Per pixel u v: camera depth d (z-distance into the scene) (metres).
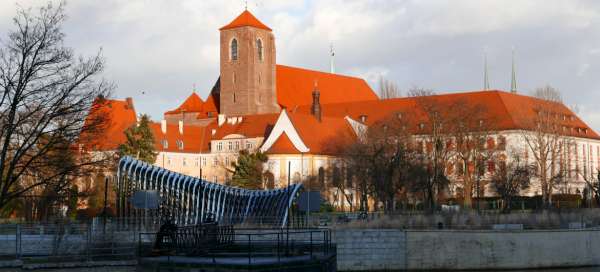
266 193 98.88
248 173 165.62
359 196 165.88
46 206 93.88
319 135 192.50
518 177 150.50
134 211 91.94
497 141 179.50
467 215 99.31
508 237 76.88
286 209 90.50
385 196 131.12
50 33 63.38
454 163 151.00
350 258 74.06
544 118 166.50
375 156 132.00
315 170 187.50
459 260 75.94
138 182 93.00
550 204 142.12
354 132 198.75
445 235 75.88
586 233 79.88
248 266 44.31
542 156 159.50
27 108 64.06
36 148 71.69
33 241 70.19
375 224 88.50
